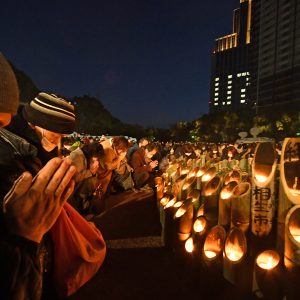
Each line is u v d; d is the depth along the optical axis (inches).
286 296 91.5
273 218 108.3
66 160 30.0
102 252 46.4
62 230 42.5
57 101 65.6
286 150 98.7
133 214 263.0
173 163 289.9
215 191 139.2
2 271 27.1
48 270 41.8
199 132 3850.9
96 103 2684.5
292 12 4702.3
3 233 28.6
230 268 110.5
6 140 39.1
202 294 122.8
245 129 3417.8
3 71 28.9
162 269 156.3
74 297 130.4
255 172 110.0
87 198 131.0
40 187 28.5
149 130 3654.0
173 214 174.6
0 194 31.1
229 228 130.1
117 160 151.1
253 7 5821.9
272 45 5019.7
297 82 4564.5
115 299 129.5
